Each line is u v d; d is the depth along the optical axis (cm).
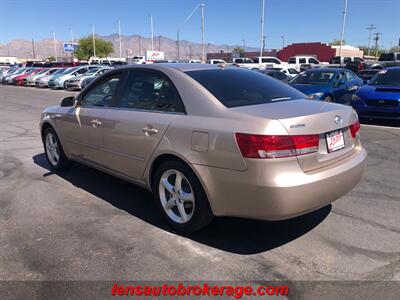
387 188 499
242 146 308
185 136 348
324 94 1089
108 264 328
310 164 319
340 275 308
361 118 1022
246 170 309
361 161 370
